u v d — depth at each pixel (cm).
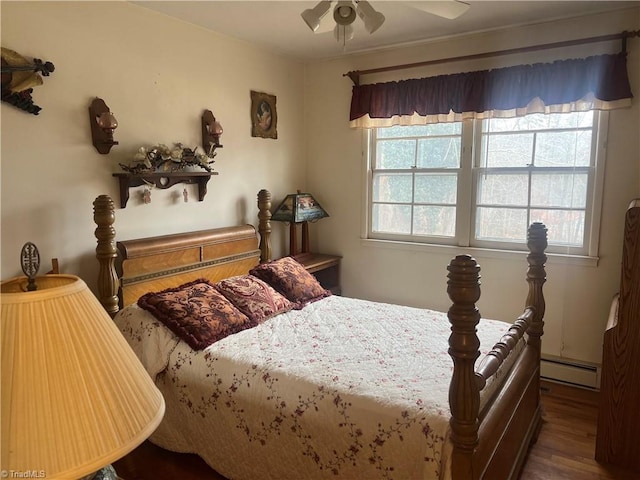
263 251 365
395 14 295
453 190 363
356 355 220
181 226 312
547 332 331
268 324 264
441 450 158
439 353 222
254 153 370
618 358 225
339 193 415
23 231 227
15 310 84
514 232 342
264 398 199
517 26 318
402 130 381
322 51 380
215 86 330
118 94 267
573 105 303
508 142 337
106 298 244
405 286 391
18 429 79
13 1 217
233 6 277
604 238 306
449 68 349
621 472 226
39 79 223
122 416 89
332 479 183
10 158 220
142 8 276
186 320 234
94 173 257
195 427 222
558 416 279
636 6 281
